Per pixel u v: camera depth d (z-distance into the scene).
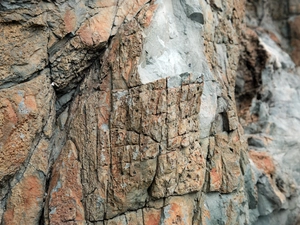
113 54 4.66
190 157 4.77
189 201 4.83
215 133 5.30
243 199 5.45
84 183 4.57
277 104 7.12
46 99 4.55
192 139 4.79
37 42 4.34
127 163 4.51
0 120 4.14
